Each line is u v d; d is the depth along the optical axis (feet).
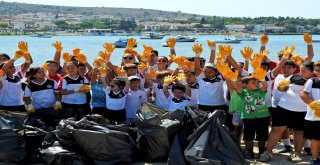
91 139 24.66
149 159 25.64
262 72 25.77
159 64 31.83
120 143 25.00
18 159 24.86
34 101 28.27
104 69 28.35
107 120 26.61
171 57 29.96
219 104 28.07
